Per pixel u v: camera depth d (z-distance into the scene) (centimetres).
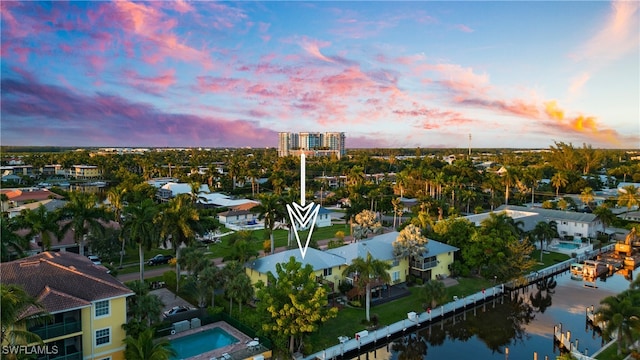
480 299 5741
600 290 6538
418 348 4672
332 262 5653
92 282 3712
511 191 15088
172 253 7300
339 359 4222
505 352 4562
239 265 4906
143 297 3931
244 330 4444
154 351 3180
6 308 2444
